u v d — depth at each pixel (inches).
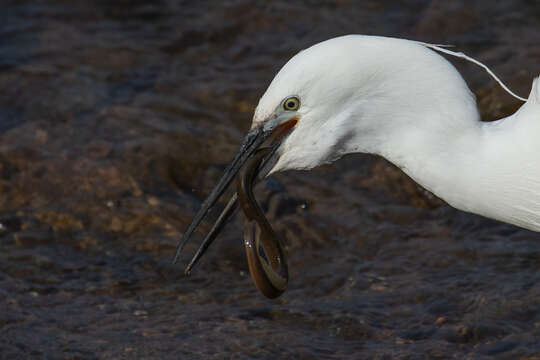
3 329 381.1
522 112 312.7
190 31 611.2
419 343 364.5
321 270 419.5
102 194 471.2
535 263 408.5
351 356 358.0
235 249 436.8
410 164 310.3
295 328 379.2
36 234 446.9
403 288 401.1
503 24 584.7
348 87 299.7
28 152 497.4
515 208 315.3
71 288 412.2
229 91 551.2
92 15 629.9
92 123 524.7
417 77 299.1
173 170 490.3
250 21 615.2
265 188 475.5
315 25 604.1
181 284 414.6
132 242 442.9
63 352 365.7
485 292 391.5
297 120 307.6
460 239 432.8
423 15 598.9
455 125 303.7
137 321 387.5
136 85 561.9
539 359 348.8
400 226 447.2
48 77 565.3
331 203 466.3
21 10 632.4
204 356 360.8
